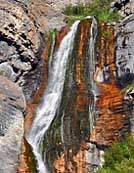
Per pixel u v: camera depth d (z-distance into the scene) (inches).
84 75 1315.2
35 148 1178.6
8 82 1235.9
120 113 1213.1
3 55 1289.4
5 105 1136.2
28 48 1331.2
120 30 1333.7
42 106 1300.4
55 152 1157.1
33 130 1213.7
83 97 1259.8
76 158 1167.6
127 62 1291.8
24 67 1318.9
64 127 1203.9
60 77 1348.4
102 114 1226.0
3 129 1107.3
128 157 1173.1
